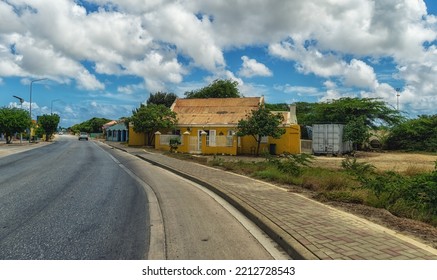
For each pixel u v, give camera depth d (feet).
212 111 131.34
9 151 105.19
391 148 140.26
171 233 20.04
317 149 107.04
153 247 17.65
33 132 216.33
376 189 27.99
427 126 133.28
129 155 93.81
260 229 20.92
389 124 138.82
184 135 110.93
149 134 141.90
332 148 105.29
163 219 23.29
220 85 194.90
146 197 31.45
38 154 92.48
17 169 54.34
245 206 25.26
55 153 97.25
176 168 55.47
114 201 29.32
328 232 18.58
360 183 34.86
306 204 26.07
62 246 17.61
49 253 16.63
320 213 23.07
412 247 16.30
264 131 99.96
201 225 21.81
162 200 30.04
